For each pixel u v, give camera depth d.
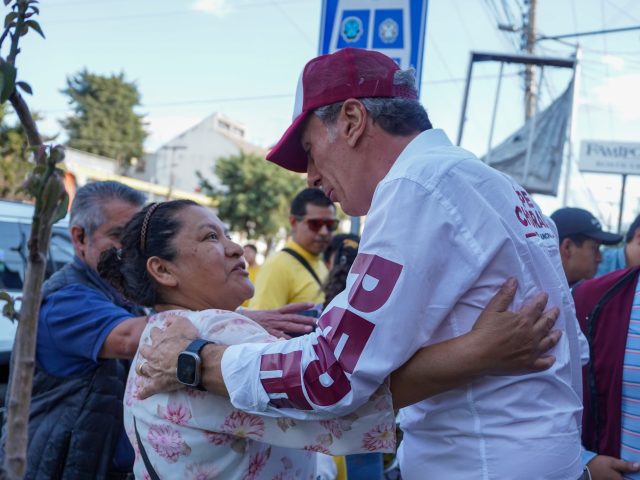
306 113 1.47
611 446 2.18
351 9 3.20
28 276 1.12
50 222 1.10
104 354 1.94
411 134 1.43
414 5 3.12
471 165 1.29
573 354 1.47
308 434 1.26
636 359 2.15
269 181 29.59
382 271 1.18
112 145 48.62
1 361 3.37
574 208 3.51
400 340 1.16
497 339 1.17
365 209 1.49
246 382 1.21
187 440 1.32
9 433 1.12
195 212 1.54
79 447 1.94
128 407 1.46
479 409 1.28
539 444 1.26
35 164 1.09
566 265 3.45
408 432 1.42
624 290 2.26
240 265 1.56
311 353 1.18
